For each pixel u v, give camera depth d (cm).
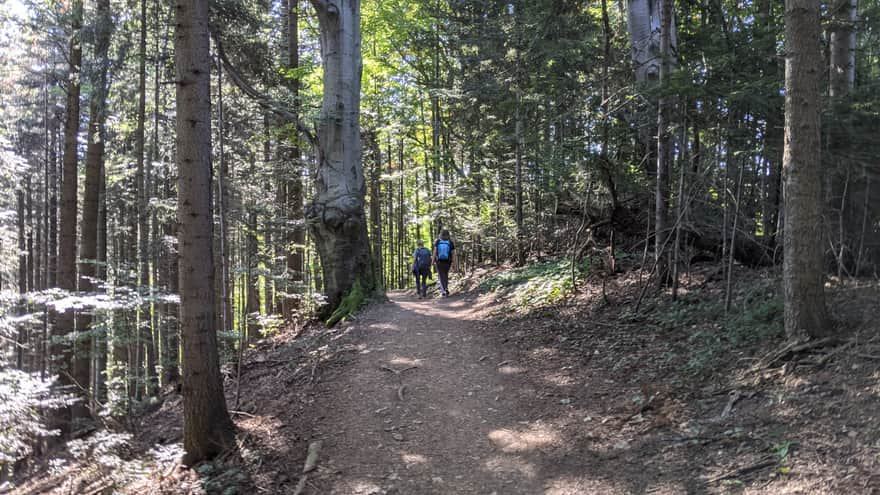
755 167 859
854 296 621
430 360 830
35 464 955
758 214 1053
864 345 484
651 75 970
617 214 1005
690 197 817
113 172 1598
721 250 931
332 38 1199
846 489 340
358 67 1236
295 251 1492
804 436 411
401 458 550
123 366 1259
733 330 646
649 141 1001
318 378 795
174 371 1357
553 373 718
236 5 1133
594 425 556
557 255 1442
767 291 725
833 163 709
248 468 544
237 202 930
